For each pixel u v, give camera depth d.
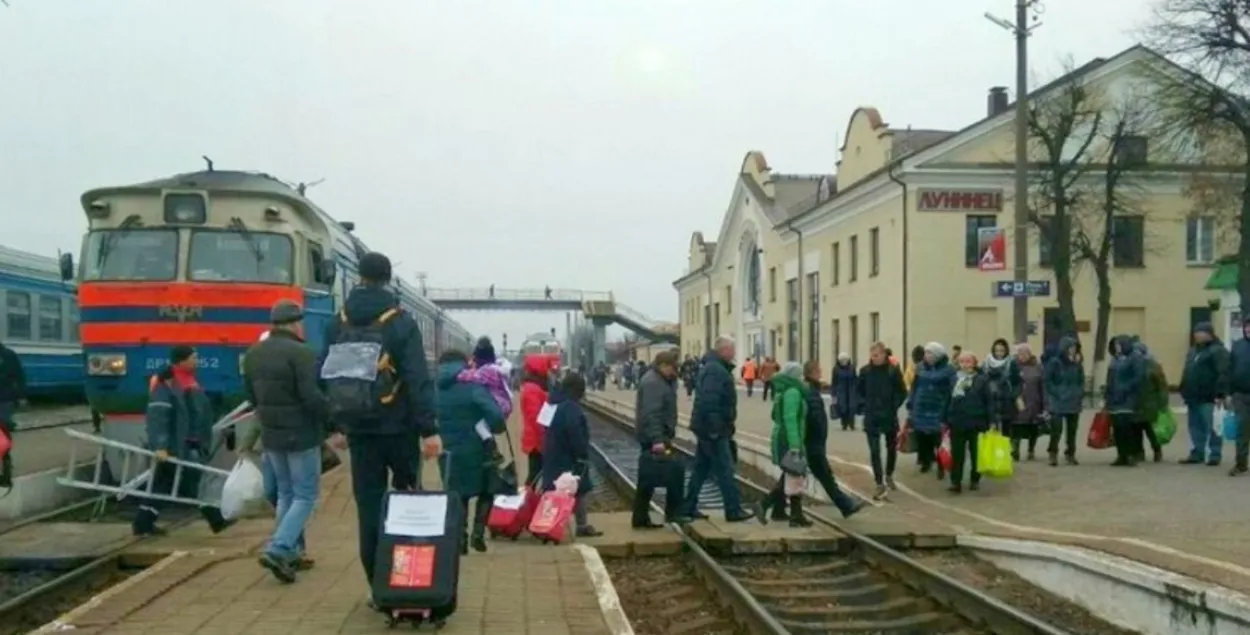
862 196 46.00
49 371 27.94
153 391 12.49
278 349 8.82
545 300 94.31
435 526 7.73
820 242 53.00
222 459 14.75
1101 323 39.12
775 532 13.07
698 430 13.96
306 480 9.06
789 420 13.51
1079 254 39.94
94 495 15.40
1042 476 16.64
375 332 7.72
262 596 8.71
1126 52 40.06
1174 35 32.06
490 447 10.81
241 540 12.07
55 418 28.95
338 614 8.09
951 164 41.44
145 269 15.14
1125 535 11.50
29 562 11.12
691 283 86.88
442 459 10.81
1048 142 38.53
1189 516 12.69
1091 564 9.84
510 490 12.38
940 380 16.16
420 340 7.95
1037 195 40.03
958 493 15.43
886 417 15.42
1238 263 32.62
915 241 41.56
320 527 13.11
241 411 13.89
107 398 14.94
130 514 14.38
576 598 8.74
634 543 12.65
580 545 11.77
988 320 41.97
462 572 9.81
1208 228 43.16
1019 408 18.19
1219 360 17.28
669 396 13.64
